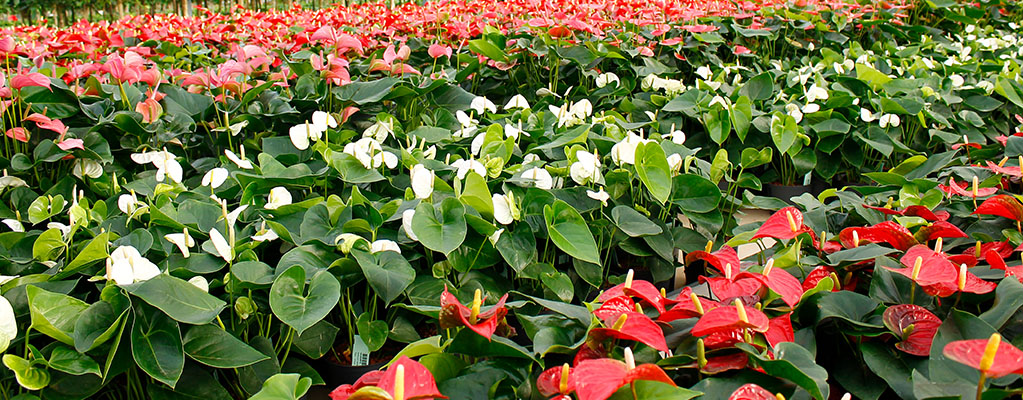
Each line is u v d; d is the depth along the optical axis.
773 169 4.23
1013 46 6.27
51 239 2.15
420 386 1.21
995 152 3.54
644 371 1.18
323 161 2.99
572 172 2.72
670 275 2.96
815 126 4.07
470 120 3.55
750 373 1.32
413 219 2.17
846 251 1.88
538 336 1.46
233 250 2.08
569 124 3.64
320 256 2.20
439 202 2.58
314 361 2.40
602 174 2.98
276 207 2.50
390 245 2.24
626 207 2.73
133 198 2.50
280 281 1.87
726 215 3.32
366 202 2.45
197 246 2.36
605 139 3.15
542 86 5.02
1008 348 1.12
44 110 3.13
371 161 2.73
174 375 1.68
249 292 2.07
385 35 5.65
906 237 1.94
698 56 5.49
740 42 5.84
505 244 2.35
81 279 2.15
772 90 4.41
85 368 1.64
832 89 4.35
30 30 6.52
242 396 2.16
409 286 2.36
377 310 2.50
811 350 1.49
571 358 1.50
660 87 4.73
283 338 2.20
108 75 3.89
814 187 4.30
